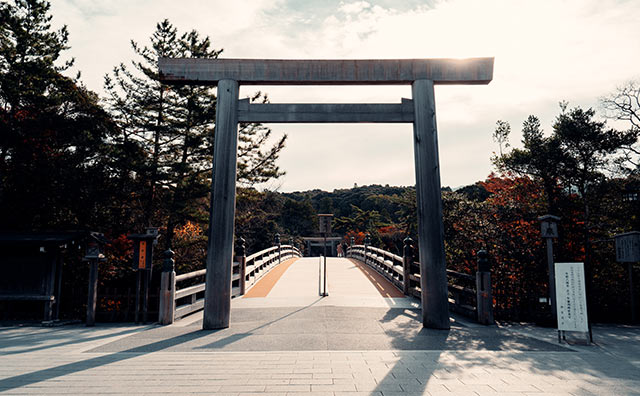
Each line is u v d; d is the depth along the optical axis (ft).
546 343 18.94
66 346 18.45
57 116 39.99
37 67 41.16
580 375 13.64
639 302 30.27
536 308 27.07
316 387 12.35
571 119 39.09
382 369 14.34
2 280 26.86
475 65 25.02
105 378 13.33
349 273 51.98
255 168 52.21
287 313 26.61
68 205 37.37
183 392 11.89
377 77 25.00
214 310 22.47
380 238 122.42
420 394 11.72
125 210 44.50
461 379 13.15
